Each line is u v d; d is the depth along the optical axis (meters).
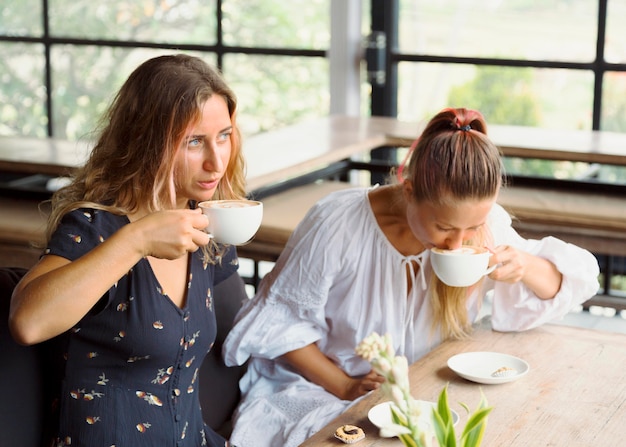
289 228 3.08
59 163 3.26
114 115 1.62
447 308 2.04
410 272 2.06
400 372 1.11
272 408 2.06
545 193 3.43
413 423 1.12
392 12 4.75
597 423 1.61
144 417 1.63
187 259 1.73
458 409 1.67
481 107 4.66
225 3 5.04
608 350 1.97
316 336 2.11
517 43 4.50
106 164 1.63
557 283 2.08
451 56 4.66
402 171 1.98
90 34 5.33
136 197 1.61
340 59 4.83
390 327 2.07
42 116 5.54
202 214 1.49
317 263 2.05
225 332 2.14
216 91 1.61
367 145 3.68
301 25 4.92
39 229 3.09
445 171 1.78
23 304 1.41
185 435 1.72
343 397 2.06
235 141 1.74
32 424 1.67
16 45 5.48
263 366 2.18
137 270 1.60
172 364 1.66
